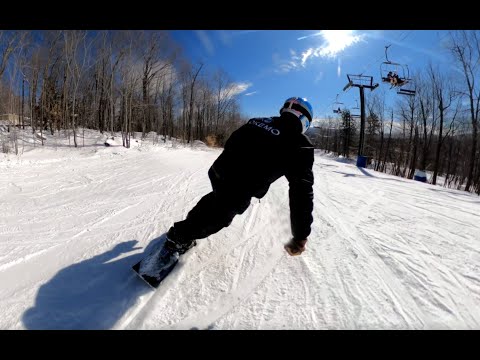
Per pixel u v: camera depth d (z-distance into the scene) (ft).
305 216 5.49
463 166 103.86
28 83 47.80
